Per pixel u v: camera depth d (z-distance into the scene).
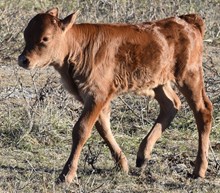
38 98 25.00
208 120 20.38
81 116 19.30
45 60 19.08
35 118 23.98
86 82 19.34
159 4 36.47
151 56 19.91
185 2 37.50
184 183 19.91
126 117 25.30
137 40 19.83
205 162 20.33
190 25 20.59
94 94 19.36
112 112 25.62
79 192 18.59
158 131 20.95
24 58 18.80
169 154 22.27
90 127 19.28
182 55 20.25
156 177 20.20
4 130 23.33
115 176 20.06
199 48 20.53
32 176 19.73
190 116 25.05
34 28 18.92
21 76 29.38
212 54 33.38
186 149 22.95
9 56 31.69
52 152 22.30
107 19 34.94
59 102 25.19
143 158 20.64
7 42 31.98
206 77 28.42
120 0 36.34
